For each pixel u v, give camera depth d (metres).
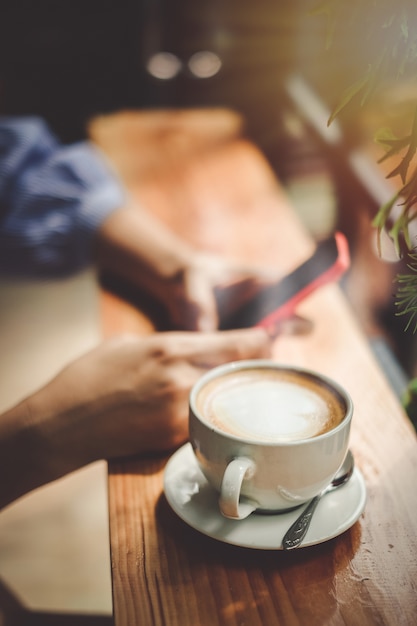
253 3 1.92
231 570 0.58
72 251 1.11
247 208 1.20
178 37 2.18
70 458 0.70
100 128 1.58
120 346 0.75
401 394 0.84
